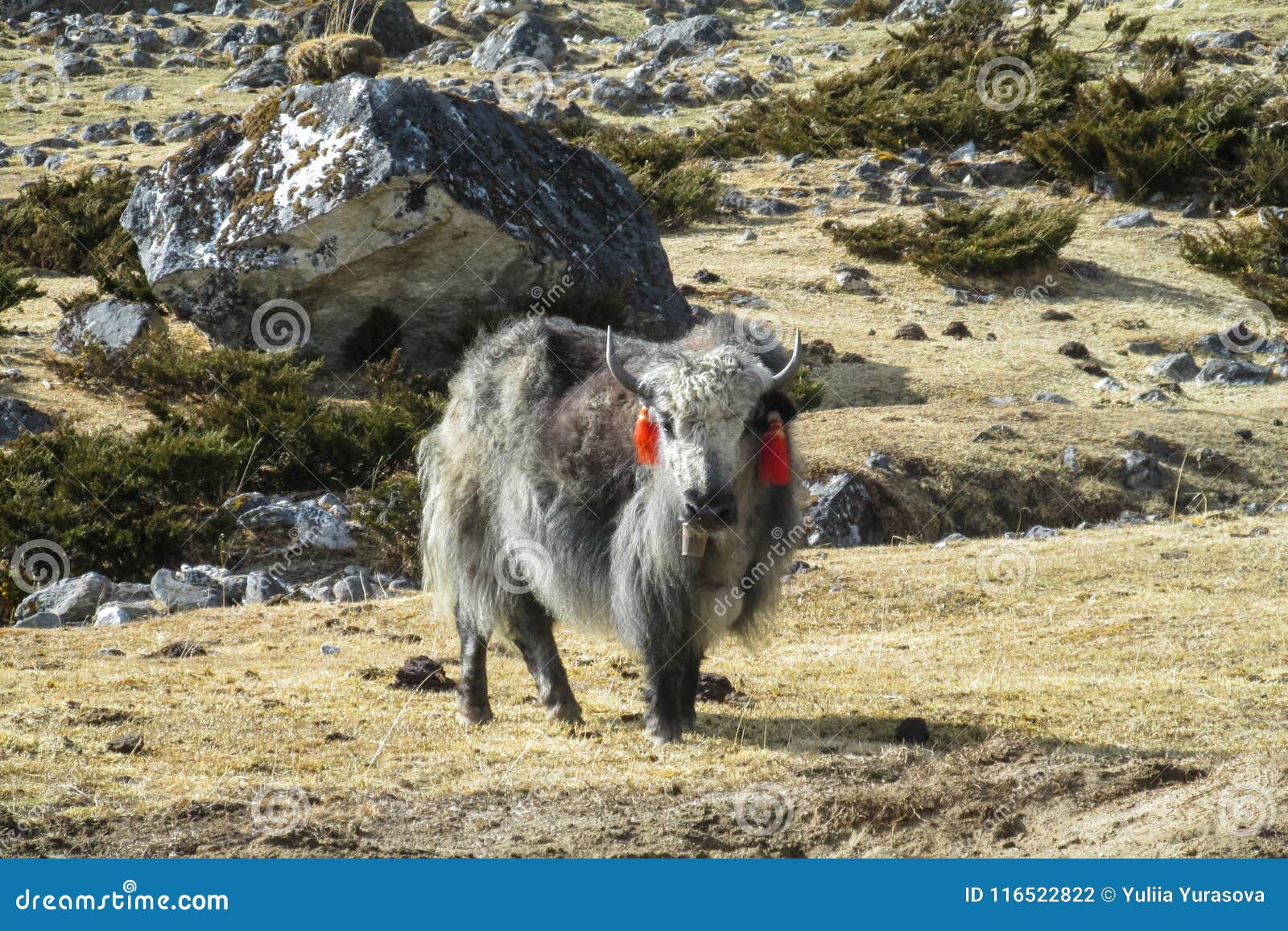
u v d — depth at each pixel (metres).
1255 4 170.25
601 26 193.75
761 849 22.28
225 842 21.98
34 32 194.25
